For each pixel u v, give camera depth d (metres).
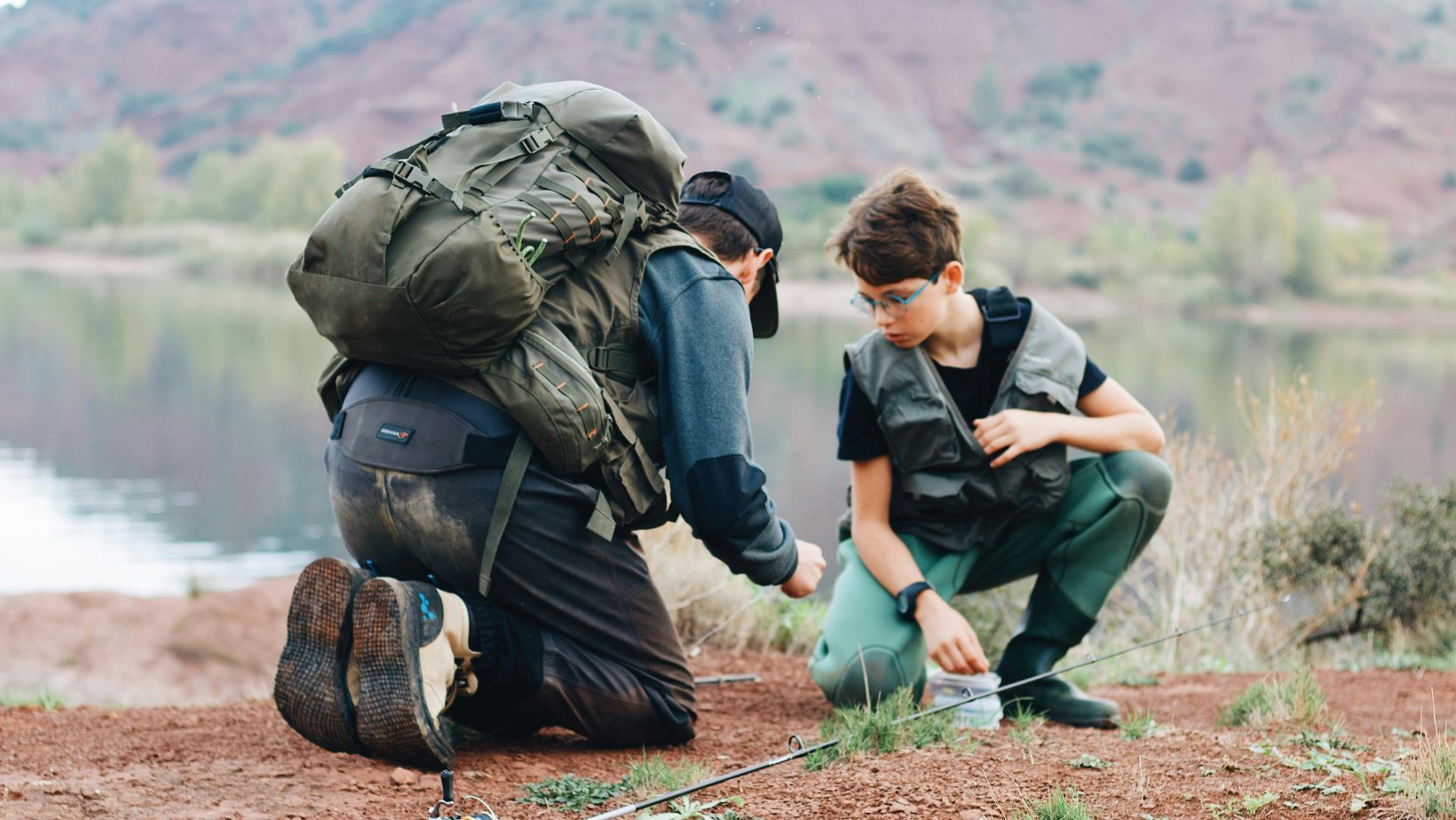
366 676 2.55
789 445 39.91
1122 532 3.43
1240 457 6.52
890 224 3.15
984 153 174.12
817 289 108.50
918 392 3.28
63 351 66.44
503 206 2.54
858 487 3.47
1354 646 5.93
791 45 182.62
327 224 2.52
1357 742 2.86
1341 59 182.38
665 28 185.38
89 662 8.30
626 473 2.73
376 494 2.66
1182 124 179.25
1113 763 2.59
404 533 2.67
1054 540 3.49
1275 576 5.89
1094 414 3.49
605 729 2.86
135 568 18.77
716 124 168.38
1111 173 170.12
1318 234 124.12
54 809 2.31
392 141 182.12
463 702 2.82
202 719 3.19
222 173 156.00
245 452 38.06
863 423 3.40
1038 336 3.33
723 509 2.73
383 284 2.44
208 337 75.75
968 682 3.51
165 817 2.27
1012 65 190.62
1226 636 6.04
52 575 17.84
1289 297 122.81
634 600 2.85
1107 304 118.31
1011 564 3.58
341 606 2.55
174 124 197.75
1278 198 121.75
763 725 3.33
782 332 85.69
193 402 50.44
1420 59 180.12
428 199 2.49
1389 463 36.22
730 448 2.74
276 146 151.25
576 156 2.70
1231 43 187.50
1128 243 129.75
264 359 66.25
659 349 2.75
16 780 2.49
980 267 119.62
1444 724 3.35
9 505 26.02
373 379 2.72
